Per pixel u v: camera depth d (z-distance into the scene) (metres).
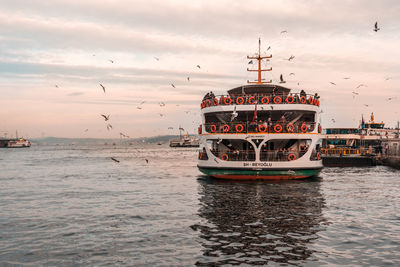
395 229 15.06
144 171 46.66
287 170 27.67
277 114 32.16
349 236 14.05
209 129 30.36
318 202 20.80
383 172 41.00
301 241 13.43
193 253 12.23
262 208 19.09
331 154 56.38
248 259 11.62
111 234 14.68
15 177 39.47
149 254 12.20
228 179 29.12
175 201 21.98
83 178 37.69
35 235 14.63
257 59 35.69
